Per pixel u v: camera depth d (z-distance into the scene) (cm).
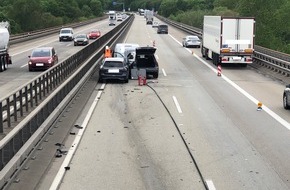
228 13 9062
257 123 1827
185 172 1205
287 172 1220
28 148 1223
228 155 1370
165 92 2600
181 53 5322
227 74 3484
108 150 1405
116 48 3712
